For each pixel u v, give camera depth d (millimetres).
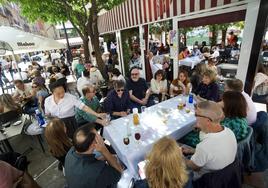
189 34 5094
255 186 2342
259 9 3102
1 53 5523
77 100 3135
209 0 3838
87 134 1575
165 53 7285
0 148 3400
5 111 3238
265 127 2178
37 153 3588
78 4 7117
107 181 1554
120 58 8641
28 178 1869
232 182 1729
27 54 22609
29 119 3615
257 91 3693
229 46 4250
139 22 6379
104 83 6125
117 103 3414
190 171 1660
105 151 1812
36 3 6543
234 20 3562
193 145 2512
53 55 14734
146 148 2135
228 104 2086
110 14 8227
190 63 5336
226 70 4211
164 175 1290
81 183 1489
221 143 1636
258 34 3217
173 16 4875
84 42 7738
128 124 2672
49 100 3117
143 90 4277
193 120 2650
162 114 2881
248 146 2020
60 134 2062
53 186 2766
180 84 4125
